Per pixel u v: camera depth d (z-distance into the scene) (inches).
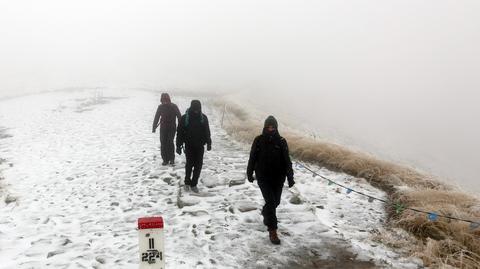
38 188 374.3
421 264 223.9
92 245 245.9
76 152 510.9
